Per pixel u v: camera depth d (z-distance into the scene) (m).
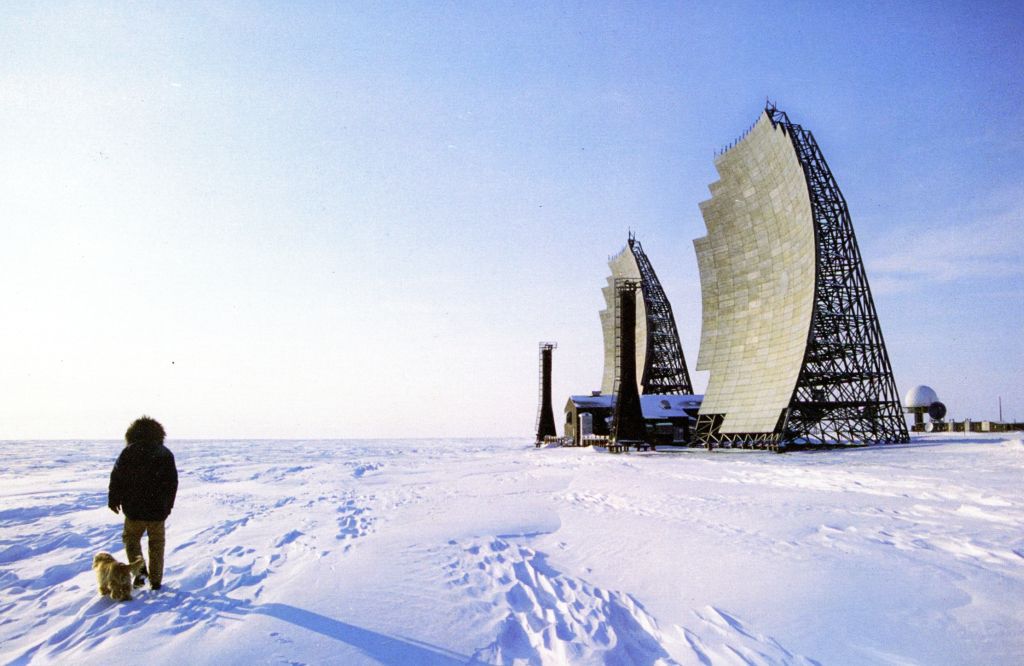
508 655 6.30
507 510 17.53
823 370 61.94
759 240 70.44
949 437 66.50
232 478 33.22
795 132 65.31
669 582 9.18
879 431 60.94
